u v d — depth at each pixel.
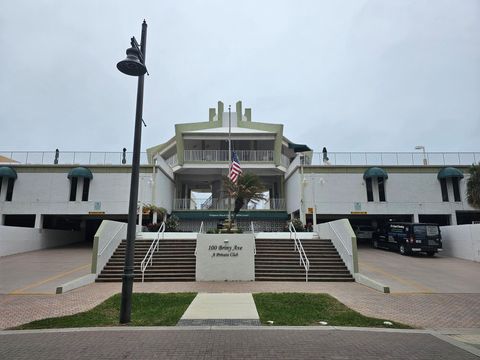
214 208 32.75
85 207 27.19
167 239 19.80
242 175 22.78
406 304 10.50
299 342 6.58
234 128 34.22
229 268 15.41
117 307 9.62
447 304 10.55
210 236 15.63
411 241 22.52
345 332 7.36
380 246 26.80
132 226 8.32
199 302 10.22
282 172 33.56
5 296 11.69
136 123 8.84
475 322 8.55
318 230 22.06
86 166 27.75
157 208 25.59
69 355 5.80
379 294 12.06
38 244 25.86
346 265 16.44
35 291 12.45
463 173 28.53
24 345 6.38
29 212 27.03
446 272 16.86
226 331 7.32
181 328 7.52
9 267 17.81
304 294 11.50
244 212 32.16
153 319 8.30
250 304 9.95
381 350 6.15
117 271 15.78
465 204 28.02
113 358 5.66
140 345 6.34
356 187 28.30
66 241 30.53
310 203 27.83
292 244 19.06
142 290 12.73
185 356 5.76
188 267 16.14
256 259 17.00
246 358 5.68
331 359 5.65
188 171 33.44
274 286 13.75
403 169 28.67
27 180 27.52
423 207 28.05
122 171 27.75
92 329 7.48
